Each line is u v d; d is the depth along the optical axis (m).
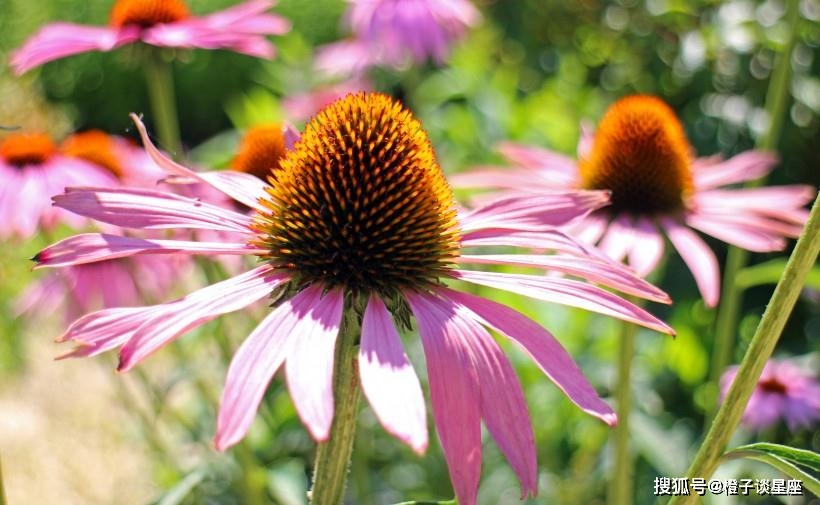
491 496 0.38
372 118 0.22
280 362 0.18
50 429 0.55
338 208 0.21
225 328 0.34
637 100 0.32
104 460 0.51
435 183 0.22
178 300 0.19
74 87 1.01
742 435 0.41
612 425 0.18
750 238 0.30
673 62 0.55
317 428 0.16
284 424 0.36
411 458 0.39
